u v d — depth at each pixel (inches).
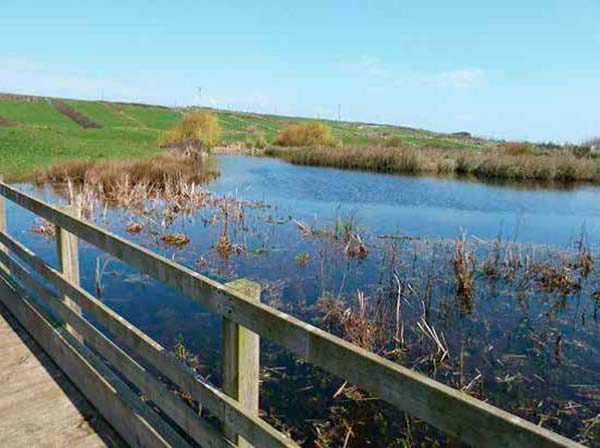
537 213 495.2
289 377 153.5
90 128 1625.2
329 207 500.1
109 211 427.2
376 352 174.2
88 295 101.1
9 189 147.5
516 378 158.6
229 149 1295.5
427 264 292.8
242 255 303.6
